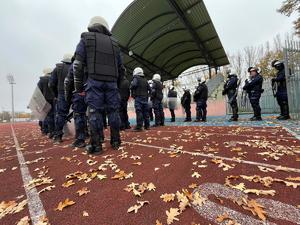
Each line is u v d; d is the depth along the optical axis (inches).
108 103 145.2
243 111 594.6
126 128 307.1
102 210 62.6
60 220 58.3
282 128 195.3
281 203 58.9
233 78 326.3
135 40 593.3
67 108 202.7
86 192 75.6
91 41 131.1
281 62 271.0
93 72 131.1
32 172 106.0
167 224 53.0
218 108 617.9
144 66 774.5
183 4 423.2
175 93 450.9
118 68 153.9
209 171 88.4
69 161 122.6
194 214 56.7
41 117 253.1
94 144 134.4
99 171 99.4
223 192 68.1
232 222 51.4
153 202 65.3
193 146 141.2
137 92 260.5
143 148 146.0
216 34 548.7
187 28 495.8
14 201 71.7
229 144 138.2
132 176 89.5
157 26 535.2
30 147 188.4
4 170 111.9
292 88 249.3
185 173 88.4
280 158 99.0
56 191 79.0
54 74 197.2
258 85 296.8
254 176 77.9
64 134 240.1
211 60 725.9
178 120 499.8
